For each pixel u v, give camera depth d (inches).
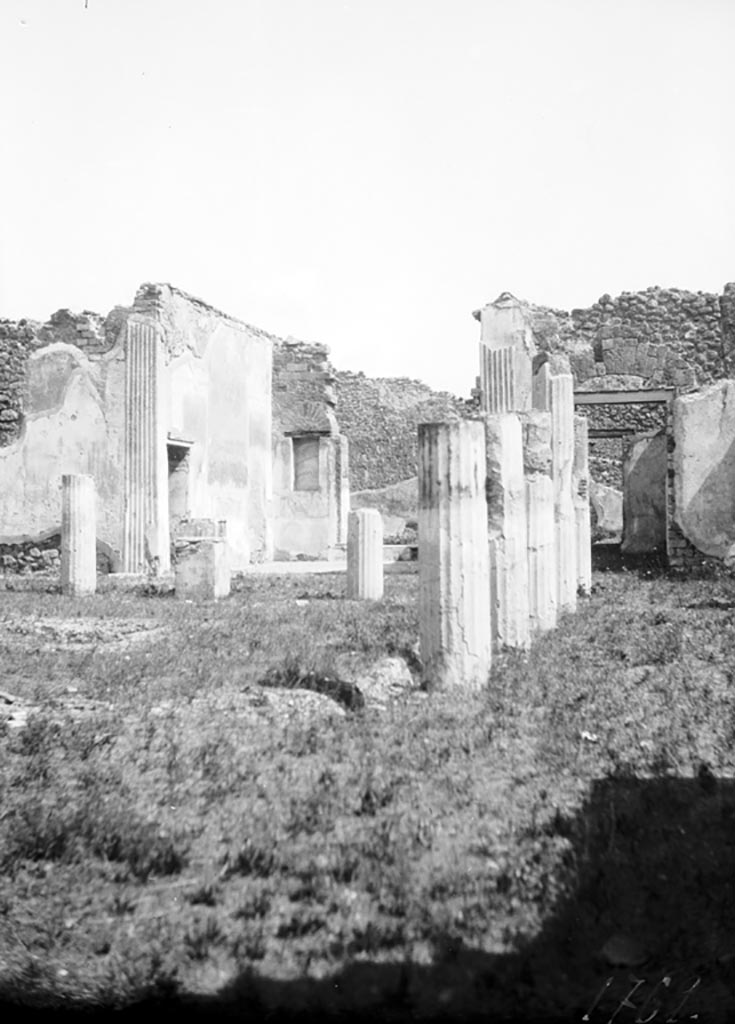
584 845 202.4
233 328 1061.8
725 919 172.2
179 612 566.9
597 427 1171.3
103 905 182.1
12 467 927.7
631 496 1008.2
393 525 1352.1
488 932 168.7
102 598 663.1
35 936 168.9
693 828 213.5
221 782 242.5
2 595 690.8
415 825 213.6
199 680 352.5
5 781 246.2
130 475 889.5
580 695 332.5
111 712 311.7
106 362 908.6
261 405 1139.9
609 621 509.7
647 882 187.0
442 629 342.6
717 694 336.8
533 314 1076.5
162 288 904.3
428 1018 145.5
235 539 1028.5
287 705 315.6
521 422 466.9
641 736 286.0
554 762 259.4
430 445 347.3
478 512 349.4
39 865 199.3
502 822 216.8
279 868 194.9
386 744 273.6
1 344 935.0
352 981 154.4
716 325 1103.0
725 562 804.6
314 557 1176.8
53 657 411.2
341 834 210.7
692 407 824.3
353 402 1541.6
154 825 215.0
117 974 156.7
